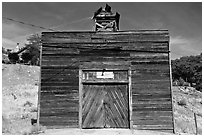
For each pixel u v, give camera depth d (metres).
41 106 13.52
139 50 13.95
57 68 13.90
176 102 27.22
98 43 14.12
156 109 13.39
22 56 52.69
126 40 14.07
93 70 13.91
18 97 26.50
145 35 14.09
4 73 37.66
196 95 33.06
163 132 13.02
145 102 13.47
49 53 14.04
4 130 12.34
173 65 54.34
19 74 38.72
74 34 14.19
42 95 13.62
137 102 13.47
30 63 51.97
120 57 13.97
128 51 14.01
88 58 13.99
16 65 41.50
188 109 24.17
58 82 13.77
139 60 13.90
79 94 13.61
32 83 35.81
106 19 16.17
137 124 13.25
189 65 52.62
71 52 14.05
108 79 13.84
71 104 13.53
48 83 13.75
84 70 13.91
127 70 13.84
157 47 13.98
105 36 14.16
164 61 13.88
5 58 51.44
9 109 20.48
